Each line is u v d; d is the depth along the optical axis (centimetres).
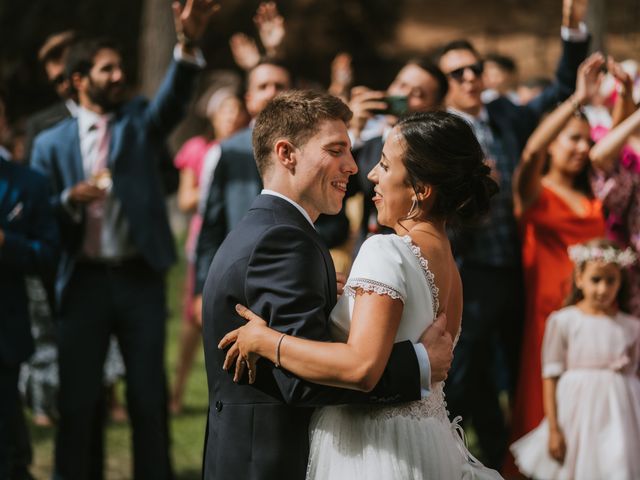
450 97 529
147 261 489
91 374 486
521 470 488
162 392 493
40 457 587
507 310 514
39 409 652
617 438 466
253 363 279
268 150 298
